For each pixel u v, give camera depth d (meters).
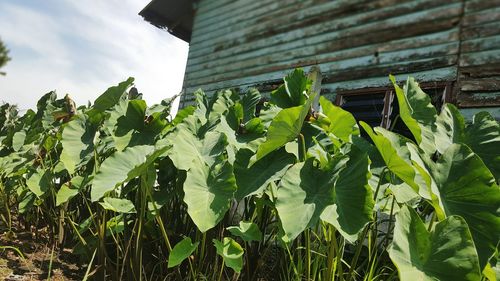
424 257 1.21
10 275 2.35
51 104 4.36
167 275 2.09
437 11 4.09
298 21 5.55
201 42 7.13
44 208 3.38
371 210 1.44
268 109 2.52
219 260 2.16
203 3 7.41
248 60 6.11
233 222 2.44
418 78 4.05
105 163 2.16
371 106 4.48
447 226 1.24
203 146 2.24
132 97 4.10
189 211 1.74
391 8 4.52
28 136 4.04
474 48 3.71
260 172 1.98
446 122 2.06
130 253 2.11
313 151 1.93
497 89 3.43
